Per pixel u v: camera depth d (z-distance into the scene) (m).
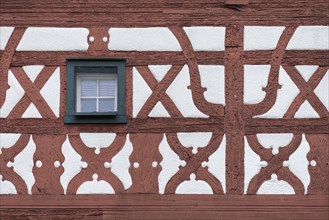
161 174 16.61
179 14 17.09
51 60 16.95
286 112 16.81
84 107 17.05
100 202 16.55
